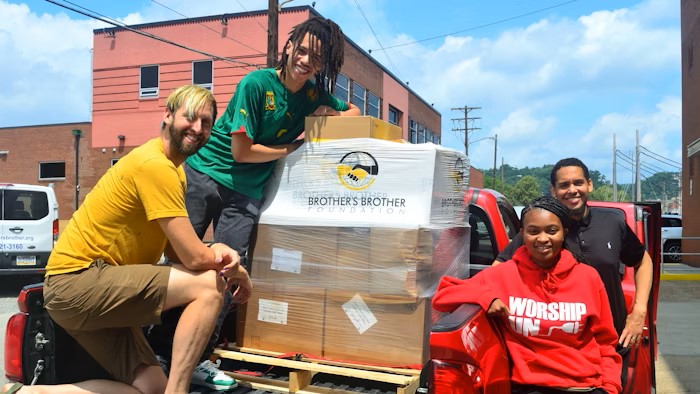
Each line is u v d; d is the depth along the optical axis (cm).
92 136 2141
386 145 299
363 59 2323
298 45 324
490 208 406
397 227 281
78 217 251
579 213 297
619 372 241
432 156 292
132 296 238
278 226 312
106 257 247
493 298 235
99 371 286
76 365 285
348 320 290
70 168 2227
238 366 323
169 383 240
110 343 258
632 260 311
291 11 1844
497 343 235
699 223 1589
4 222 934
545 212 239
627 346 288
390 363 281
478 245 407
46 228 973
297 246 304
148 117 2050
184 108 249
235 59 1914
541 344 239
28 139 2286
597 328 241
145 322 245
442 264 308
